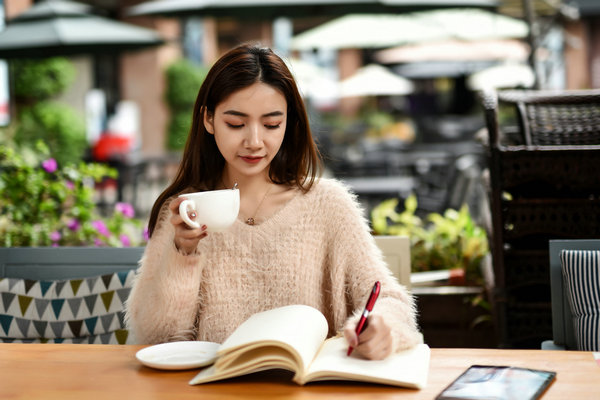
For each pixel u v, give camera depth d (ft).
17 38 23.04
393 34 28.76
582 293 6.37
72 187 12.23
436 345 11.40
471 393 4.28
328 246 6.37
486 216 10.90
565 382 4.50
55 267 7.91
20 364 5.07
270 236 6.25
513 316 9.48
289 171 6.49
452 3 23.03
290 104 6.23
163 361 5.01
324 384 4.58
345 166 33.35
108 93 45.68
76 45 23.06
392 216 13.26
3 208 11.73
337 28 29.53
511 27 28.25
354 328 4.84
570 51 56.08
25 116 35.99
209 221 5.09
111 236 12.67
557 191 9.42
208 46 55.11
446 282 11.44
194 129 6.46
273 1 22.40
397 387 4.49
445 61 40.45
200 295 6.17
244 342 4.61
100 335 7.42
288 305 5.93
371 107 63.87
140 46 25.09
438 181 24.84
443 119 56.44
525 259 9.42
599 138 9.83
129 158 37.11
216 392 4.46
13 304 7.46
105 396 4.41
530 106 10.21
